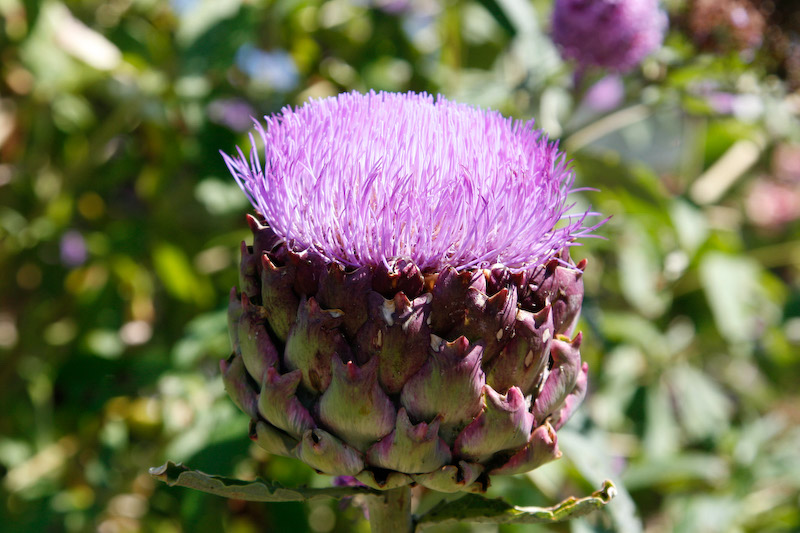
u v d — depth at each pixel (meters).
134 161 0.79
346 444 0.39
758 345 0.93
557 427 0.41
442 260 0.39
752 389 1.01
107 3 0.78
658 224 0.70
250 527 0.67
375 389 0.38
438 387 0.38
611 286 0.84
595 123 0.65
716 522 0.68
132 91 0.70
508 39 0.75
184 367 0.60
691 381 0.85
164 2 0.77
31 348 0.75
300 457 0.40
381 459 0.39
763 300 0.94
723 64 0.64
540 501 0.60
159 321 0.79
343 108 0.40
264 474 0.60
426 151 0.39
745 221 1.04
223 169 0.69
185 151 0.72
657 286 0.76
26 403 0.75
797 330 0.92
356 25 0.78
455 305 0.38
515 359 0.39
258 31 0.71
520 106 0.62
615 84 0.77
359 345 0.39
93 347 0.73
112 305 0.76
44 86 0.70
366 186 0.38
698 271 0.76
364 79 0.73
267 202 0.40
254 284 0.40
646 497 0.82
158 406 0.70
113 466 0.69
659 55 0.64
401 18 0.75
